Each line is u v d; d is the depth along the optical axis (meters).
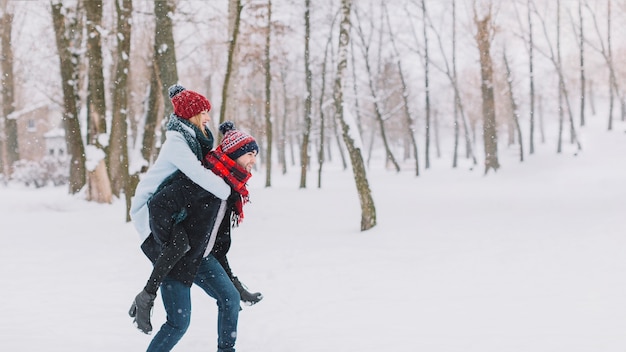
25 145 51.50
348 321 4.81
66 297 5.88
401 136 57.62
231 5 19.41
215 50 21.69
